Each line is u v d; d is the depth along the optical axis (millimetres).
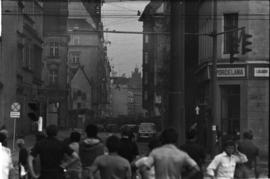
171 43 15961
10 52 52375
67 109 88250
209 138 29328
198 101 41031
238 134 33500
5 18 51062
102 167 8773
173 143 8461
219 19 36500
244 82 35188
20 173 14875
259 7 35469
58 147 10227
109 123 76312
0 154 11289
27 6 63406
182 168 8461
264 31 35125
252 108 35031
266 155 29250
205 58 38969
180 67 15820
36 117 21125
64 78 90188
